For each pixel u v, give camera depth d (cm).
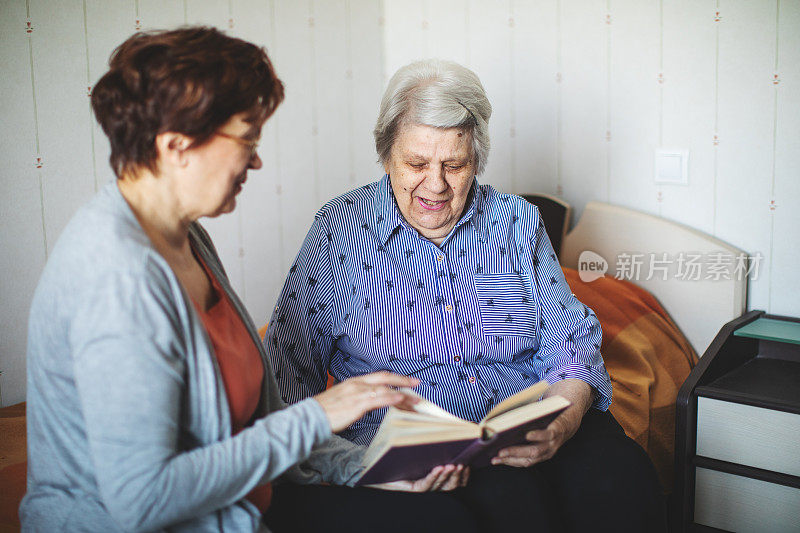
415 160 144
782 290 220
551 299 159
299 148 258
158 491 87
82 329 88
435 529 112
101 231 92
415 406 118
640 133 236
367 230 154
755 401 178
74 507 95
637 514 131
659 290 235
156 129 95
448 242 154
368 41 277
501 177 266
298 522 114
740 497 185
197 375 97
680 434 187
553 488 134
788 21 207
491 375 154
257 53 104
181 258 110
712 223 228
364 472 111
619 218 238
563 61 246
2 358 188
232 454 93
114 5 201
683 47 224
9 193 185
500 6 255
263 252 250
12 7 182
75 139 196
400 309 151
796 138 211
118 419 86
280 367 151
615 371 201
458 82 143
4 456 153
